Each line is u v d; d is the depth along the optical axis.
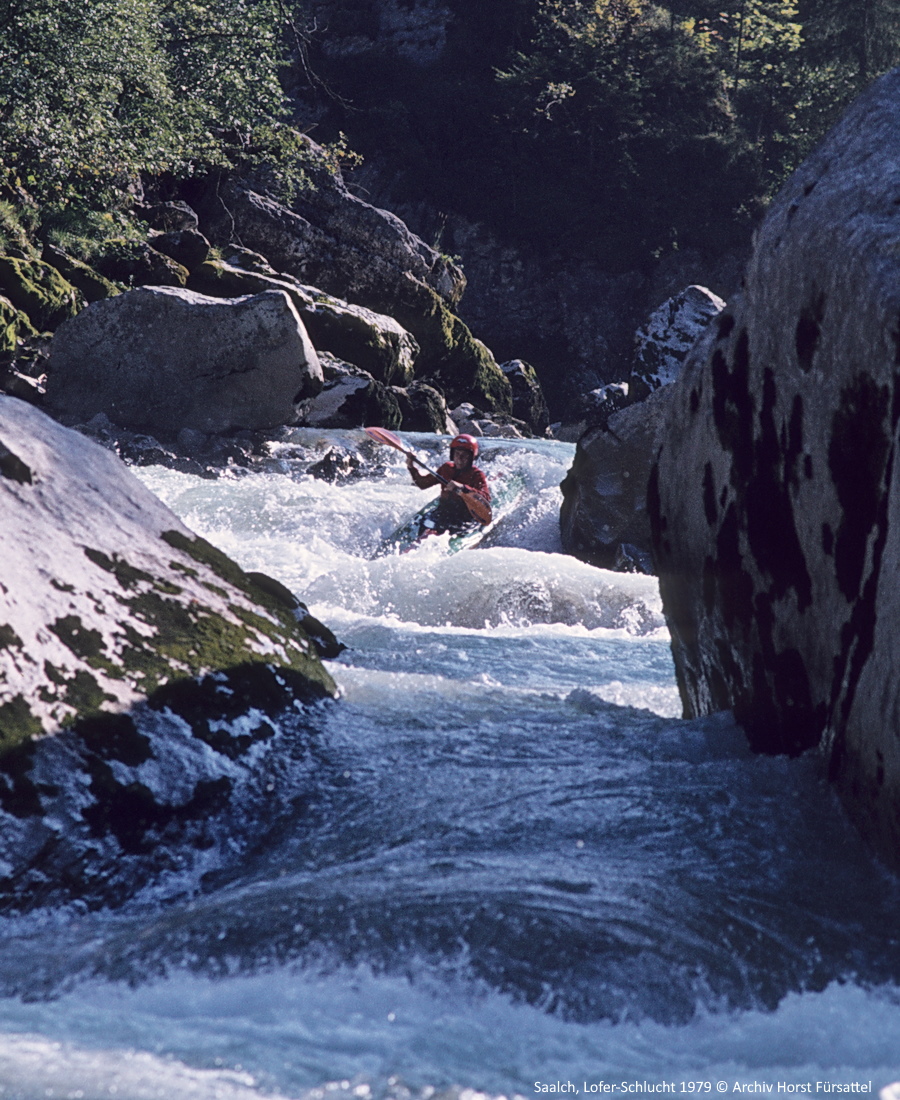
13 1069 1.08
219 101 23.88
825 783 2.11
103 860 1.84
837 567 2.07
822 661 2.16
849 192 2.16
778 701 2.36
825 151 2.38
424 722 2.57
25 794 1.82
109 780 1.93
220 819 2.03
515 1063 1.16
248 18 23.92
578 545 8.45
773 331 2.30
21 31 16.84
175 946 1.46
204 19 23.44
